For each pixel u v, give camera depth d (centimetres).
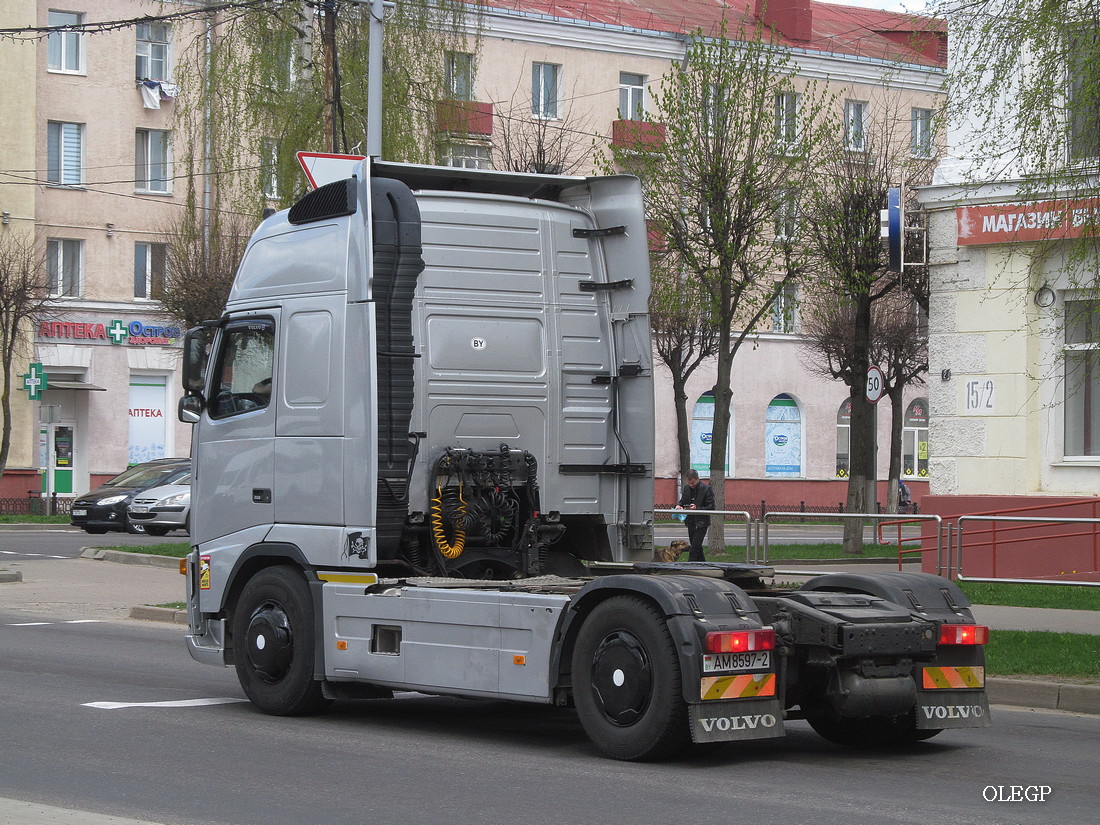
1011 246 3005
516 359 1586
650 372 1641
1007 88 2186
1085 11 1914
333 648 1483
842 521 2386
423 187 1638
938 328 3197
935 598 1384
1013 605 2528
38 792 1143
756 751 1376
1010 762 1332
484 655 1353
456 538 1526
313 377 1520
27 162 6444
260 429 1580
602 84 7069
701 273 3731
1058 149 2016
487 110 6581
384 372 1454
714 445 3925
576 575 1644
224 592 1608
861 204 4153
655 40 7162
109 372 6731
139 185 6831
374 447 1439
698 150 3662
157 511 4925
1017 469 3073
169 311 5709
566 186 1688
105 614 2720
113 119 6712
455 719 1568
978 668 1376
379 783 1185
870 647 1288
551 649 1302
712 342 5950
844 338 6006
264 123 3978
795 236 4034
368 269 1460
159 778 1202
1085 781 1236
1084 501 2872
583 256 1661
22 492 6450
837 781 1214
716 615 1244
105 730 1441
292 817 1058
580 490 1622
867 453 4544
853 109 6950
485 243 1586
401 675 1419
